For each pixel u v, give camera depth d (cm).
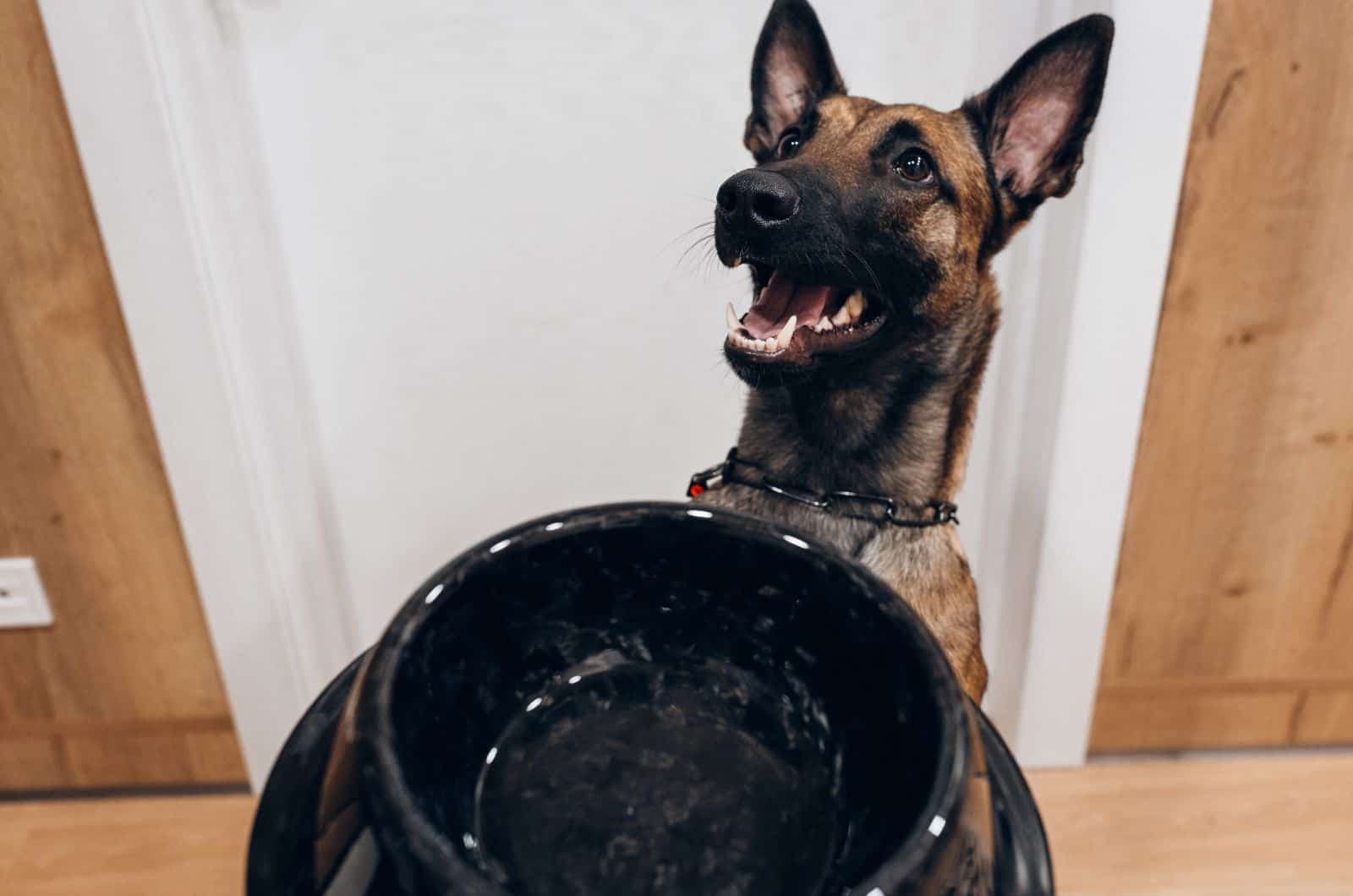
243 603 125
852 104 94
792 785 54
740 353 92
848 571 54
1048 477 117
